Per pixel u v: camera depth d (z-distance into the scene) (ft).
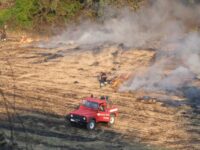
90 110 207.72
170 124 223.51
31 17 422.00
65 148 176.86
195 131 215.72
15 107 226.99
